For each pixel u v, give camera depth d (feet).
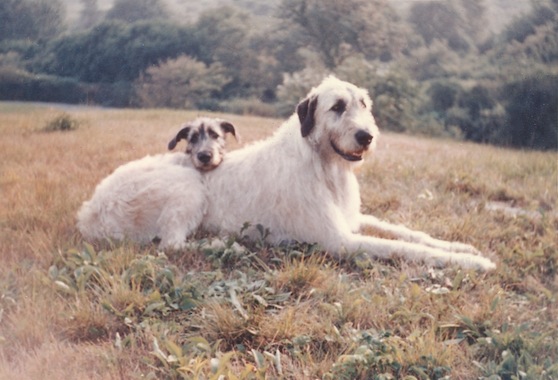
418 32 61.67
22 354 9.90
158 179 16.15
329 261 15.11
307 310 12.04
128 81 34.12
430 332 10.82
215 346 10.38
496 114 62.18
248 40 48.47
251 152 16.96
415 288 12.56
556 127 56.90
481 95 65.10
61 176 20.17
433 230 18.16
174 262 14.56
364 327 11.64
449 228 18.16
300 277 13.20
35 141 24.07
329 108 15.14
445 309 12.26
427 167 27.63
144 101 36.60
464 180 24.41
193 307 11.96
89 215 16.20
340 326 11.45
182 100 41.19
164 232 15.87
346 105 15.08
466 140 66.39
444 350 10.30
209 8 41.63
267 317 11.39
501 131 62.13
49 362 9.63
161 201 15.96
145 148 26.45
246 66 50.52
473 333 11.27
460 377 9.74
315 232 15.48
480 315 11.80
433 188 23.41
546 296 13.47
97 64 29.96
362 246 15.16
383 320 11.62
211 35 42.55
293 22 66.03
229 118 42.60
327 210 15.46
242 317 11.30
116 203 16.07
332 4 66.59
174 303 12.19
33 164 21.17
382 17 68.23
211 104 46.55
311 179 15.53
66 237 15.53
